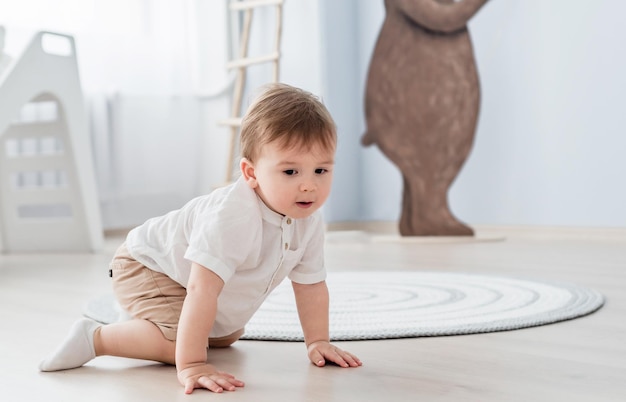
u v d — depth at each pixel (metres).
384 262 2.26
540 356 1.06
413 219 2.90
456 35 2.86
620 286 1.70
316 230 1.06
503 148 3.09
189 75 3.70
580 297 1.52
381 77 2.90
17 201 2.91
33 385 0.97
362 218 3.66
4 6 3.06
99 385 0.96
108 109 3.43
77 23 3.29
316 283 1.08
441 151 2.88
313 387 0.92
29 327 1.38
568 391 0.88
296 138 0.92
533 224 3.01
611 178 2.79
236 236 0.96
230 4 3.58
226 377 0.93
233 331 1.11
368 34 3.59
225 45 3.74
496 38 3.08
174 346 1.02
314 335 1.08
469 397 0.86
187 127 3.71
